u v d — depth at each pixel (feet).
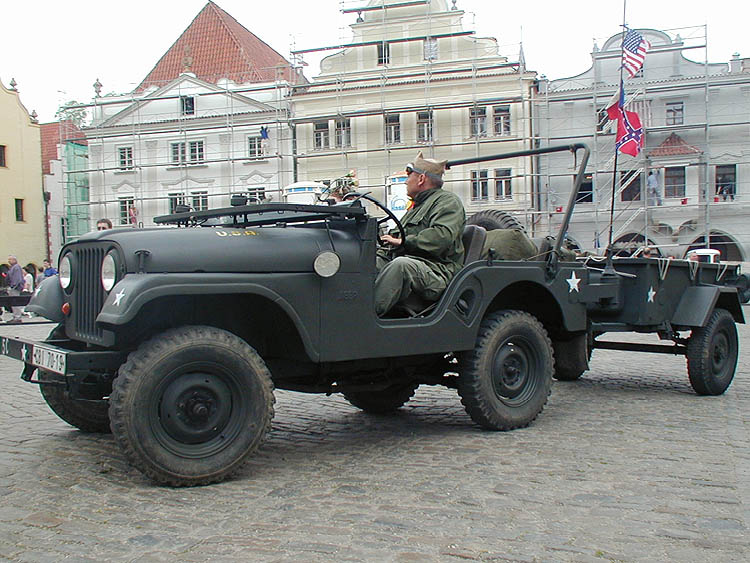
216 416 13.08
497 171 97.45
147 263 12.41
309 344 13.85
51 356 13.10
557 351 25.31
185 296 13.32
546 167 97.04
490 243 19.03
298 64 110.11
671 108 97.50
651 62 99.86
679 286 23.47
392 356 15.28
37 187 127.95
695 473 13.69
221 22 130.31
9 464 14.48
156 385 12.45
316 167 104.99
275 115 106.63
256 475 13.79
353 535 10.59
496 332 17.28
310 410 20.85
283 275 13.55
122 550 10.05
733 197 94.58
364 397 19.81
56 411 16.74
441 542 10.31
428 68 100.53
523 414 17.80
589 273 19.60
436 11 106.42
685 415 19.53
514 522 11.11
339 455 15.43
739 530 10.71
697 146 95.55
